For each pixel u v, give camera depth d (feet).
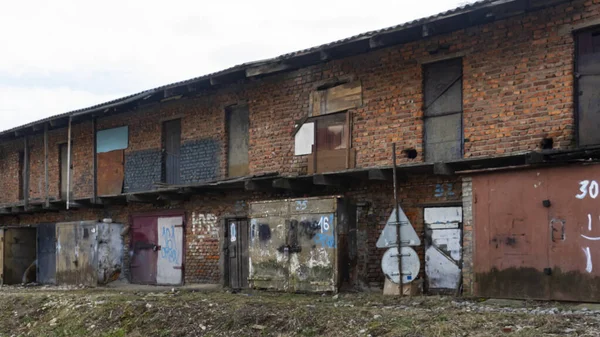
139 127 59.67
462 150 39.17
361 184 43.55
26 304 45.37
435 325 27.27
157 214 57.47
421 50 40.83
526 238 32.48
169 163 57.36
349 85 44.45
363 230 42.96
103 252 58.23
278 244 43.45
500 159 35.22
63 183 68.39
